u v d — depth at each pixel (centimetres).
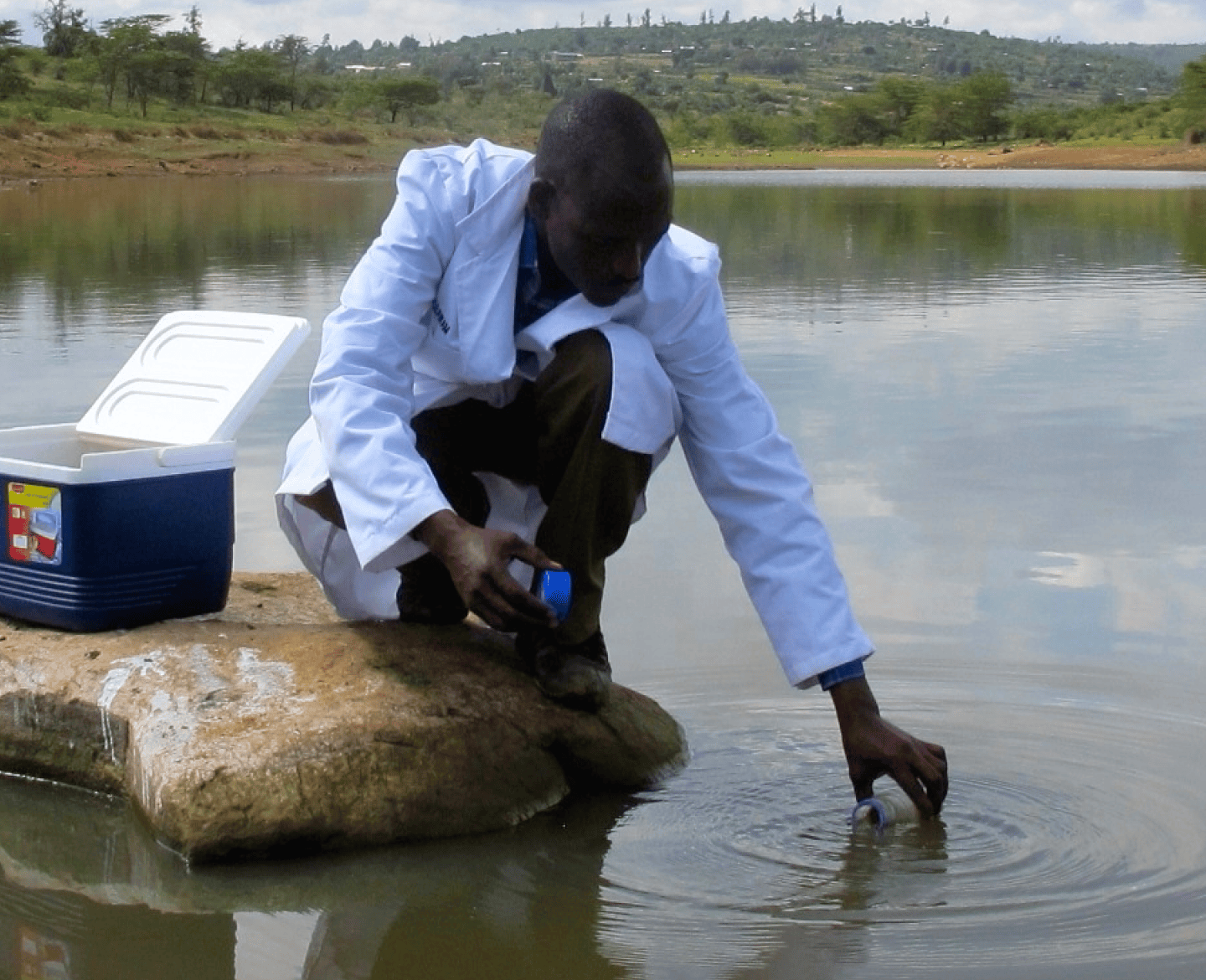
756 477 235
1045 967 181
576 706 245
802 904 200
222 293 827
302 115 6606
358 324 224
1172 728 257
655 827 229
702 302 234
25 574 263
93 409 290
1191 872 207
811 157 6362
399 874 212
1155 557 347
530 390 237
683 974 182
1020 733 255
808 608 229
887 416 493
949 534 364
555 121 215
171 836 216
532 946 190
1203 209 1856
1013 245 1233
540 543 232
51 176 3119
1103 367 587
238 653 250
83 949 190
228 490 272
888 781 242
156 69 5488
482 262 224
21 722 248
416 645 252
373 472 216
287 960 187
